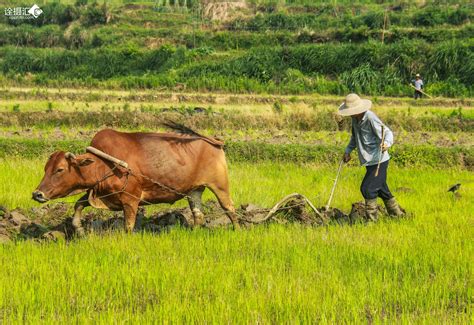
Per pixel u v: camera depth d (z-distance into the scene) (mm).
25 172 19859
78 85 55688
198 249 11992
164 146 13242
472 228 13727
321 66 58344
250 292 9602
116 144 12945
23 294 9453
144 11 81375
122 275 10297
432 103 46562
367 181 14586
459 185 17641
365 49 57750
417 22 69312
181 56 62344
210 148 13648
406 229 13586
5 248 12133
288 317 8812
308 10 79625
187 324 8570
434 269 10938
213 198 17547
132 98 45281
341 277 10328
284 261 11180
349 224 14633
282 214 15266
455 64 55219
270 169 22328
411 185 19891
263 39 68625
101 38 72375
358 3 81000
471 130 32688
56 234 13180
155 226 14570
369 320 8953
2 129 29953
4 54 69188
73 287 9828
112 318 8531
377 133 14211
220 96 48000
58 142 24531
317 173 21531
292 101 43656
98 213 15828
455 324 8523
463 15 69062
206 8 80625
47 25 80000
